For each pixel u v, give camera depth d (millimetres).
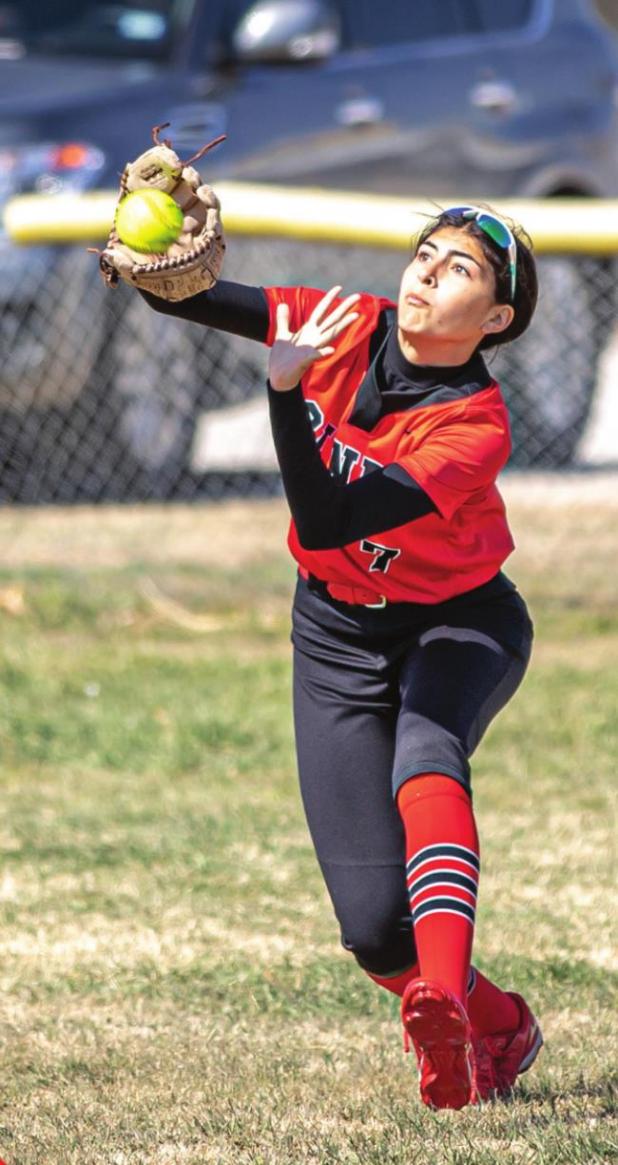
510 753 23891
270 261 30828
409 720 12438
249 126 31672
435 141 34188
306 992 16141
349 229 30500
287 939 17562
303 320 13273
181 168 12586
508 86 35344
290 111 32219
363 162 33219
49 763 23719
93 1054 14633
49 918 18094
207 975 16516
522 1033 13586
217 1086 13820
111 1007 15875
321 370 12820
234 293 13328
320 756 13023
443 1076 11234
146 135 30703
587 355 34125
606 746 24109
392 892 12734
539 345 33844
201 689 26250
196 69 31734
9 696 25609
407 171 33844
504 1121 12789
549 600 30281
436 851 11766
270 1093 13586
